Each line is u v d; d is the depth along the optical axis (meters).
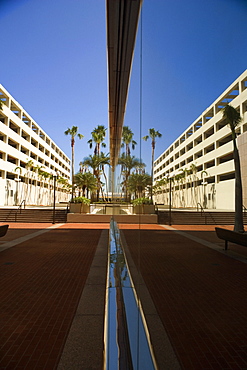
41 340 2.78
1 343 2.72
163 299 1.61
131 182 3.08
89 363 2.36
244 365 1.20
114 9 4.39
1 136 34.66
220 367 1.21
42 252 7.83
